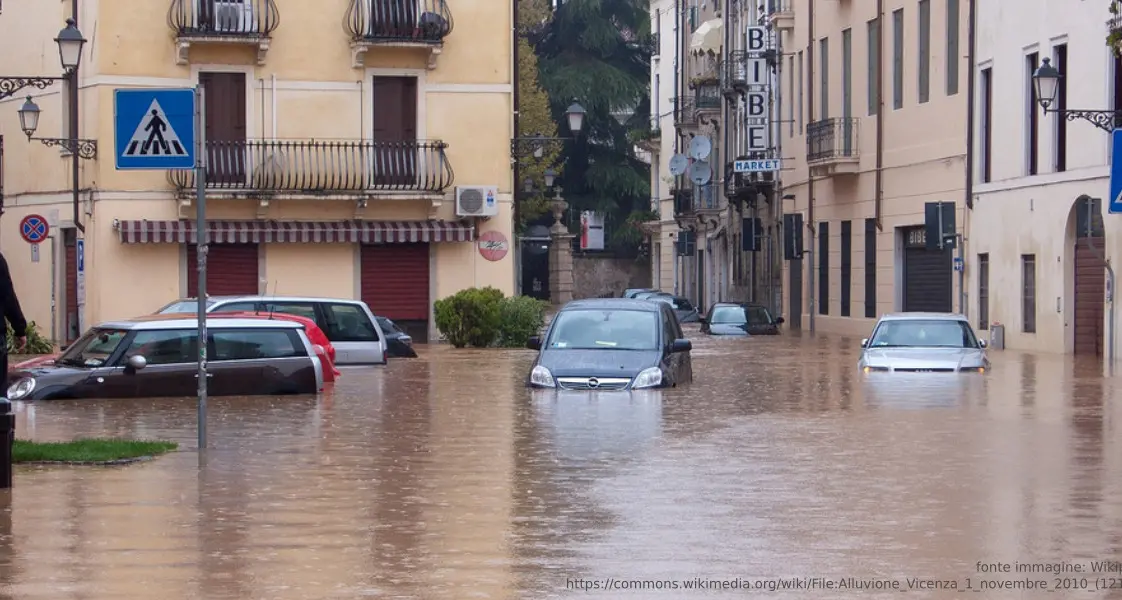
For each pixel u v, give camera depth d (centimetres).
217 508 1733
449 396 3228
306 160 5803
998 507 1734
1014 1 5572
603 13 11275
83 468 2067
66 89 5859
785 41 8350
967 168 5959
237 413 2852
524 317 5653
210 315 3344
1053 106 5306
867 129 7025
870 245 7000
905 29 6588
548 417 2766
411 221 5919
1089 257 5109
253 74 5766
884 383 3641
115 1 5662
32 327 5231
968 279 5984
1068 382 3669
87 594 1291
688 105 11031
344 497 1816
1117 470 2047
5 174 6209
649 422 2680
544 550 1480
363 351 4344
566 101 10919
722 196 10594
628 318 3503
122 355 3105
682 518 1662
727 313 7394
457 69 5941
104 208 5675
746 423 2658
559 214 10831
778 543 1512
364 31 5791
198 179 2284
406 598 1273
